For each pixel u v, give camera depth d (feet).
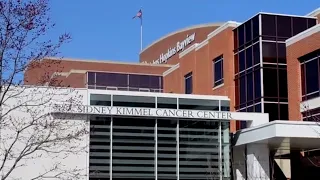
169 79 174.40
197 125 92.32
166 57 232.73
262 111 119.14
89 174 80.69
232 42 132.77
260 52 121.39
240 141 94.99
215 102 94.79
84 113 84.89
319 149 106.11
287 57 115.44
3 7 48.24
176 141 90.53
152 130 89.97
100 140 86.69
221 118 93.15
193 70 152.35
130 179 87.15
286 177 128.26
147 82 194.29
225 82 131.95
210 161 91.76
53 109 77.05
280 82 121.39
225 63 132.57
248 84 125.29
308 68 109.60
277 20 123.65
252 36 125.18
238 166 96.63
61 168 82.58
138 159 88.17
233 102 129.59
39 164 81.76
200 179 90.48
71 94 88.74
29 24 56.13
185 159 90.48
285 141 91.71
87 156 84.84
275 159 124.88
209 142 92.38
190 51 156.04
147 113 89.45
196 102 93.61
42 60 61.16
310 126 86.69
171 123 91.04
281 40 123.03
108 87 187.62
